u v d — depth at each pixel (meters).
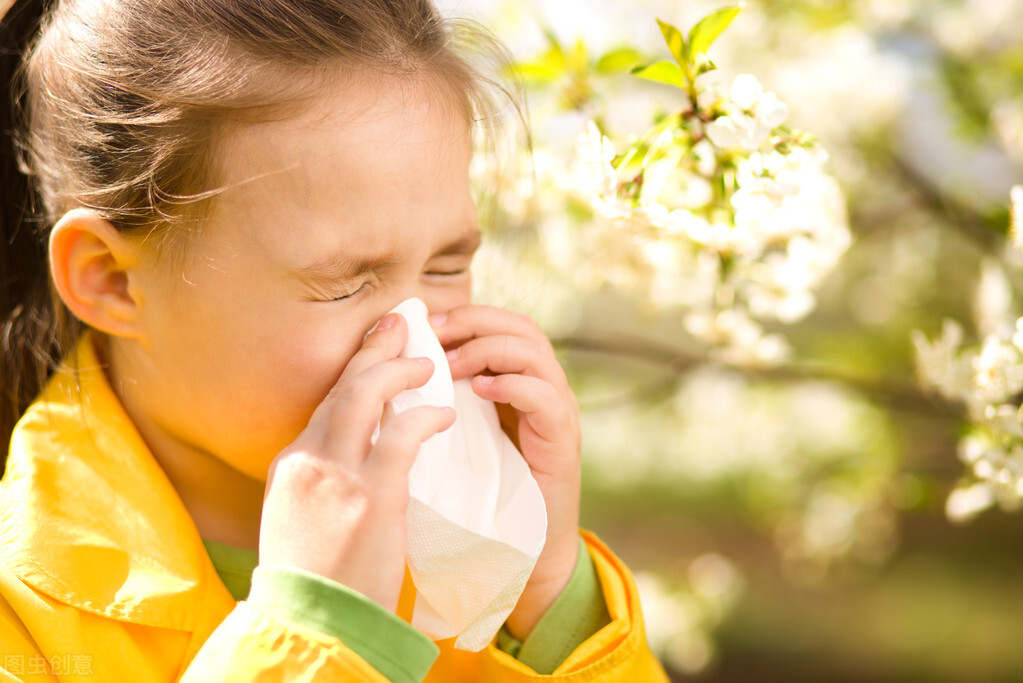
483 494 1.07
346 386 1.04
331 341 1.05
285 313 1.05
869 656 3.19
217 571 1.11
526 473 1.07
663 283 1.36
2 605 1.06
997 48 1.72
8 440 1.16
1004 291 1.32
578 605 1.12
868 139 1.77
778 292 1.29
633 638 1.11
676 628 2.34
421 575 1.04
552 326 1.75
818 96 1.73
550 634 1.12
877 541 2.35
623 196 1.11
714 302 1.41
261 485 1.12
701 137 1.12
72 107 1.08
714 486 4.21
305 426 1.06
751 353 1.41
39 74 1.11
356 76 1.05
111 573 1.06
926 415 1.48
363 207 1.04
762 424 2.60
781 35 1.76
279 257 1.04
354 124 1.04
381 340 1.05
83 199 1.08
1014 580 3.27
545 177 1.27
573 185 1.25
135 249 1.07
